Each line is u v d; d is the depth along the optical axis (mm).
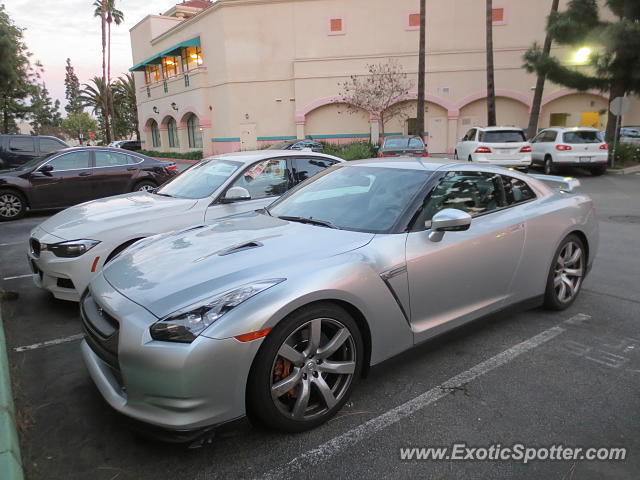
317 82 26797
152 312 2457
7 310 4750
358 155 20578
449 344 3795
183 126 33281
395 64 26250
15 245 7762
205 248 3092
